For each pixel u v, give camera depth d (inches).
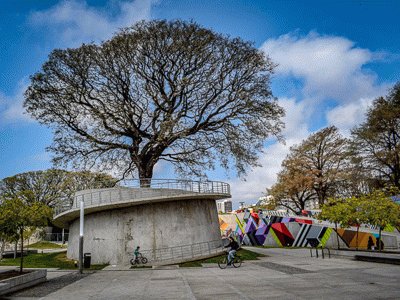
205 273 729.0
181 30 1205.1
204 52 1216.2
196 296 445.4
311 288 473.7
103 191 1111.0
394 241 1534.2
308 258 999.6
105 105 1235.2
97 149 1274.6
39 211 1459.2
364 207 924.0
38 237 2289.6
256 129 1245.7
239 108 1261.1
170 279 647.8
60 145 1251.8
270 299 404.2
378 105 1697.8
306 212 2049.7
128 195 1088.8
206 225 1182.9
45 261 1135.0
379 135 1692.9
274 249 1493.6
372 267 705.0
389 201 911.0
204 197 1178.0
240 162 1268.5
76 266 986.1
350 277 566.9
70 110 1232.2
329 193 2048.5
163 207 1085.8
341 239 1588.3
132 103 1274.6
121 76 1229.1
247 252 1135.0
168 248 1050.1
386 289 444.8
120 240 1042.7
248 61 1246.9
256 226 1973.4
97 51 1215.6
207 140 1282.0
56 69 1197.1
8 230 613.9
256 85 1259.2
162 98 1266.0
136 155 1279.5
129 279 677.3
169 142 1247.5
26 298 472.1
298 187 2033.7
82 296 482.6
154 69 1224.8
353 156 1747.0
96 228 1084.5
